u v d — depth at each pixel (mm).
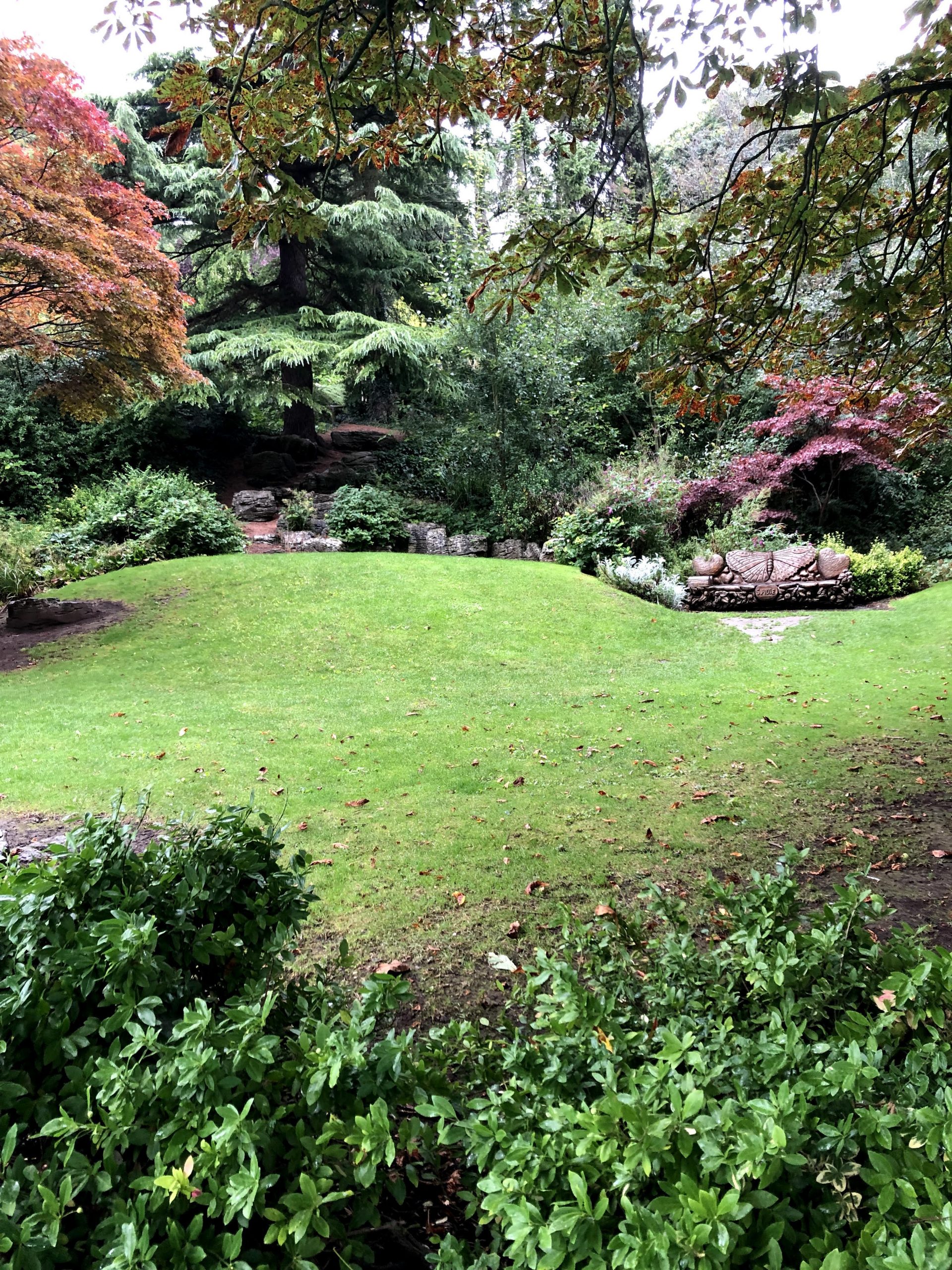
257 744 5668
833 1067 1054
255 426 21203
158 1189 1023
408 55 2773
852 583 11859
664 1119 958
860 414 13523
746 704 6949
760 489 14234
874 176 3750
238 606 9867
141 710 6488
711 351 4004
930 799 4570
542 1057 1294
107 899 1614
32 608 9094
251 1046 1174
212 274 20234
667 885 3465
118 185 10336
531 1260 888
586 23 3248
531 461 15953
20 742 5496
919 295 4246
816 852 3840
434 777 5027
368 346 16344
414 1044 1660
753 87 2910
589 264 3613
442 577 11117
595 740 5930
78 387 11148
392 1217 1308
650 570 11695
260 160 2891
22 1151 1242
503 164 19625
